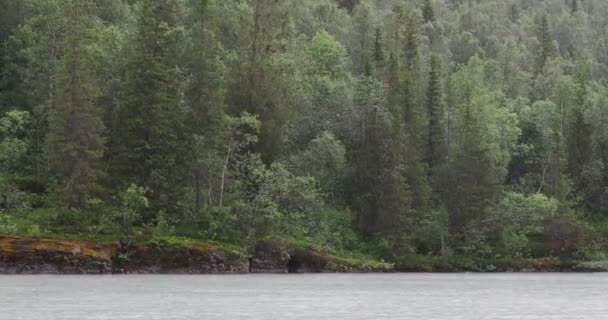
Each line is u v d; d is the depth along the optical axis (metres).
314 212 79.81
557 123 106.38
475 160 87.25
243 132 78.81
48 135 70.25
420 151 89.38
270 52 82.50
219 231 72.00
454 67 152.12
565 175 92.19
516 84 140.25
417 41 123.06
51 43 81.50
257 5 82.62
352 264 76.56
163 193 71.88
